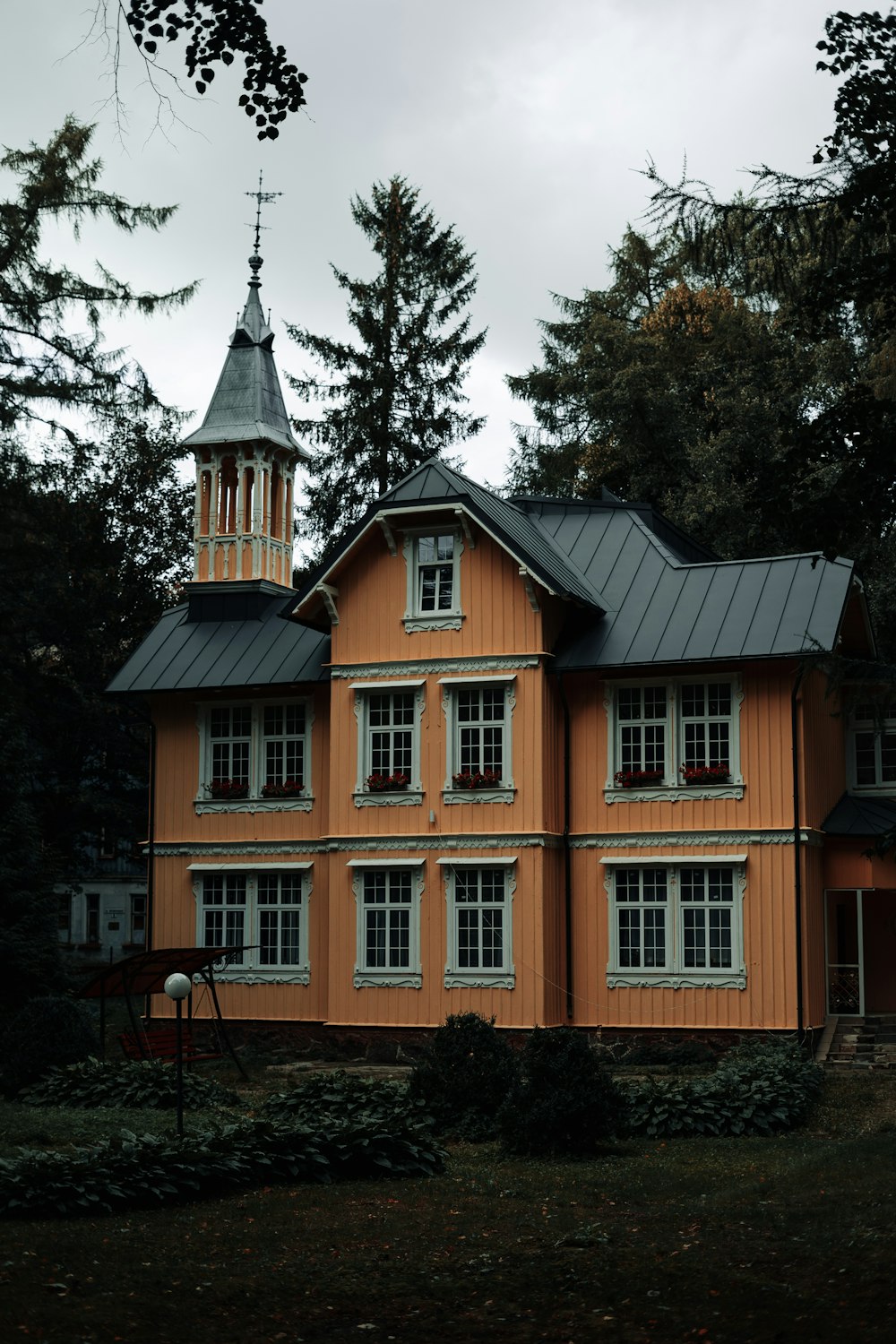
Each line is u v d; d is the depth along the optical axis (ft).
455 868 103.60
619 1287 38.93
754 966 98.17
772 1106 72.43
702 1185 55.16
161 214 107.76
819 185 51.31
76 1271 40.19
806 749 100.73
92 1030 88.38
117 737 155.53
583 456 157.48
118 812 150.10
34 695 117.29
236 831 114.11
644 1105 71.97
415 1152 58.90
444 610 105.91
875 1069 93.30
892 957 111.65
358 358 163.94
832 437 50.16
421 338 164.86
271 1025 110.52
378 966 105.09
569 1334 35.01
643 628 103.40
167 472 162.30
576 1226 47.70
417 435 163.32
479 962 102.27
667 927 100.94
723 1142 68.28
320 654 113.60
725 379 148.25
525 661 102.99
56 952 113.70
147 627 157.28
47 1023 85.30
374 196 166.91
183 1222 47.47
